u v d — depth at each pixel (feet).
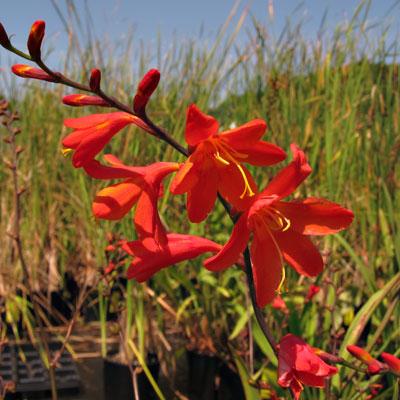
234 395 2.09
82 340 2.55
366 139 2.42
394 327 1.69
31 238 2.88
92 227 2.45
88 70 2.76
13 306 2.40
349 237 2.28
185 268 2.53
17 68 0.92
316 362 1.01
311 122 2.45
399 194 2.09
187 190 0.93
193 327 2.24
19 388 2.06
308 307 1.70
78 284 2.78
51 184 3.02
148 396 2.04
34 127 3.16
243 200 0.95
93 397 2.07
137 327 2.11
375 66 2.69
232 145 0.94
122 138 2.46
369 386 1.49
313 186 2.41
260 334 1.66
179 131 2.36
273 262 0.99
